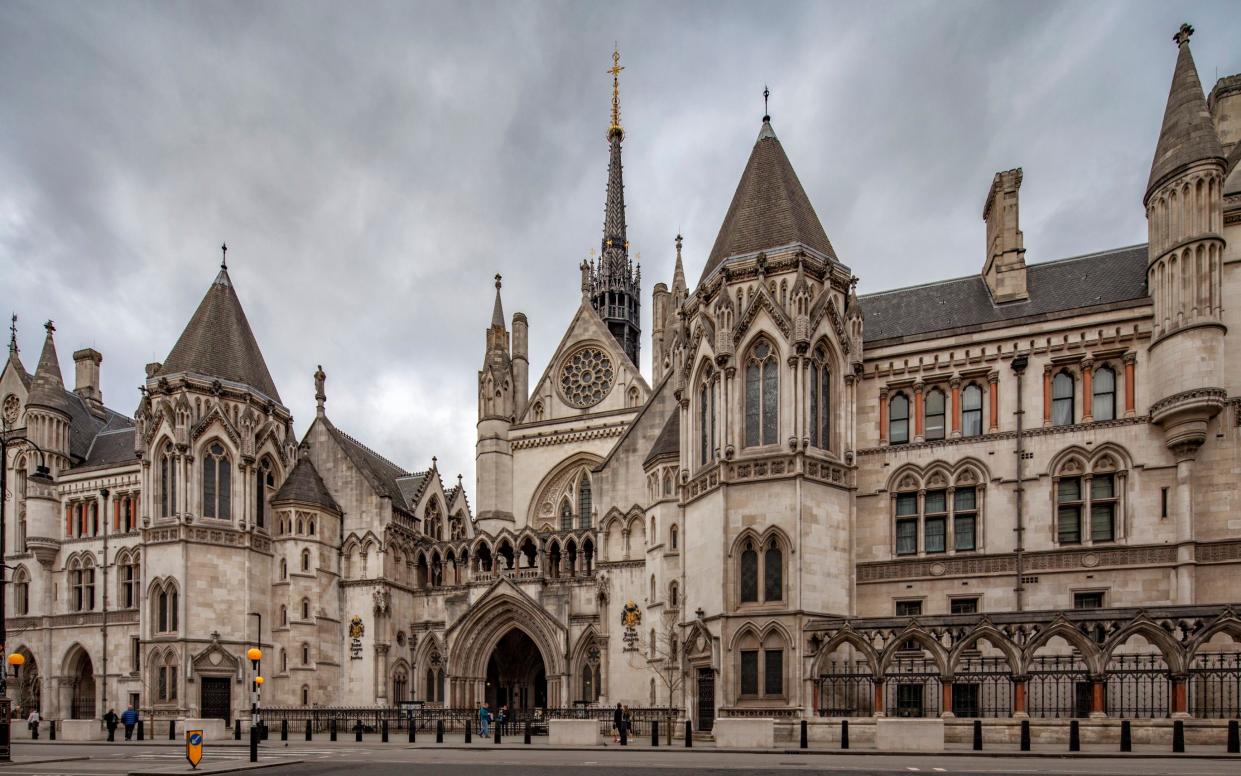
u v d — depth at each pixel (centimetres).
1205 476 4262
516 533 7006
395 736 5431
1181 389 4228
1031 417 4653
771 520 4488
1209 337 4216
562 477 8188
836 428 4734
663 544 5722
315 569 6725
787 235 4822
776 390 4647
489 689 7475
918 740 3506
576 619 6469
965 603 4603
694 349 5031
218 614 6284
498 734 4309
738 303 4841
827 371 4788
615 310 11931
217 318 6875
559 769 2961
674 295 8600
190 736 3111
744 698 4409
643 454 6494
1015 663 3950
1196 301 4256
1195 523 4244
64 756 3919
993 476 4656
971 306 5184
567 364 8669
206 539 6328
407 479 8131
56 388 7788
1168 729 3628
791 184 5088
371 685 6712
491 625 6700
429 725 5828
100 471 7469
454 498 8900
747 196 5081
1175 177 4366
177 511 6309
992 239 5288
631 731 5125
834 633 4309
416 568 7319
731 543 4544
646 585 6144
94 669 7150
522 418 8638
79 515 7569
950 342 4838
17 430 7694
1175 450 4322
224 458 6544
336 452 7225
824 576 4478
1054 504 4538
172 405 6456
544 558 6725
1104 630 3866
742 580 4525
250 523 6531
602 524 6425
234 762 3397
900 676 4138
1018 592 4462
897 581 4712
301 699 6475
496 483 8138
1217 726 3584
